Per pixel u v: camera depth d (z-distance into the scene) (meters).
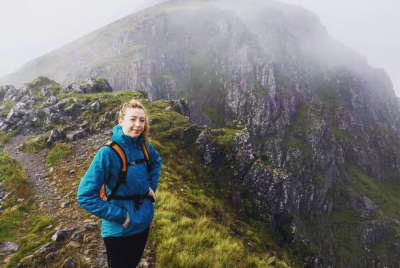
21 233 10.17
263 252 15.50
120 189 4.67
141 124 4.77
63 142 22.91
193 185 19.45
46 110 31.80
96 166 4.39
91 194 4.31
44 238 9.23
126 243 4.86
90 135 24.53
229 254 8.53
